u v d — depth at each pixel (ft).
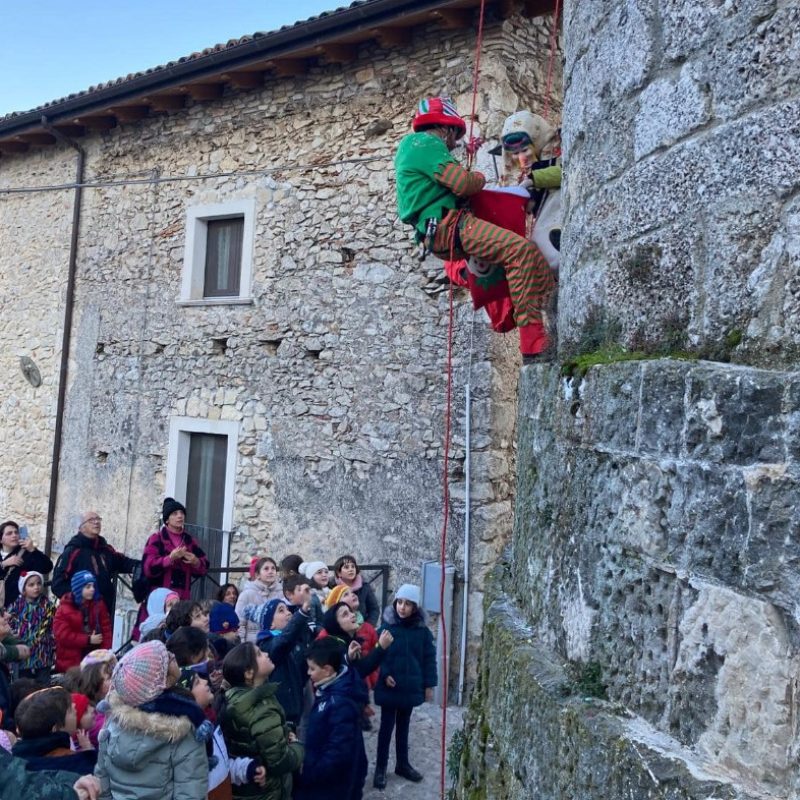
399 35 24.44
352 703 13.64
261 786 11.90
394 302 25.11
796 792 4.58
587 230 7.55
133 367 31.58
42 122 32.37
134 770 9.84
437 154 10.07
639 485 5.99
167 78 28.19
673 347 6.15
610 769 5.52
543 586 7.67
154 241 31.24
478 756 8.21
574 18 8.23
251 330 28.27
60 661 19.31
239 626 18.52
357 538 25.21
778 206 5.32
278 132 27.91
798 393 4.83
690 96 6.12
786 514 4.80
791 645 4.72
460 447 23.48
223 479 29.25
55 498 33.81
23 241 36.47
